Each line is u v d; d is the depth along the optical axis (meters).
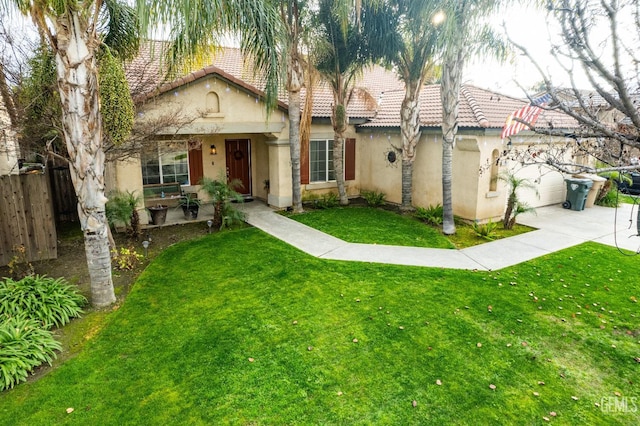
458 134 12.38
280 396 4.97
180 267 9.22
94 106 6.69
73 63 6.34
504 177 12.65
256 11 7.51
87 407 4.79
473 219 12.64
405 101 13.37
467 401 4.90
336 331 6.45
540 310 7.17
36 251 9.38
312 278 8.55
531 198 14.98
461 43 10.36
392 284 8.23
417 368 5.52
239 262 9.51
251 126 13.49
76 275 8.65
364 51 13.38
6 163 11.46
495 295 7.73
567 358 5.79
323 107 16.00
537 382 5.26
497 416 4.66
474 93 14.26
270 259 9.70
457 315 6.94
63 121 6.67
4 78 8.77
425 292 7.84
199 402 4.87
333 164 16.12
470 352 5.89
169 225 12.77
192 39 7.68
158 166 14.86
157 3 6.36
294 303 7.41
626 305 7.38
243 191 17.06
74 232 11.81
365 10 12.02
